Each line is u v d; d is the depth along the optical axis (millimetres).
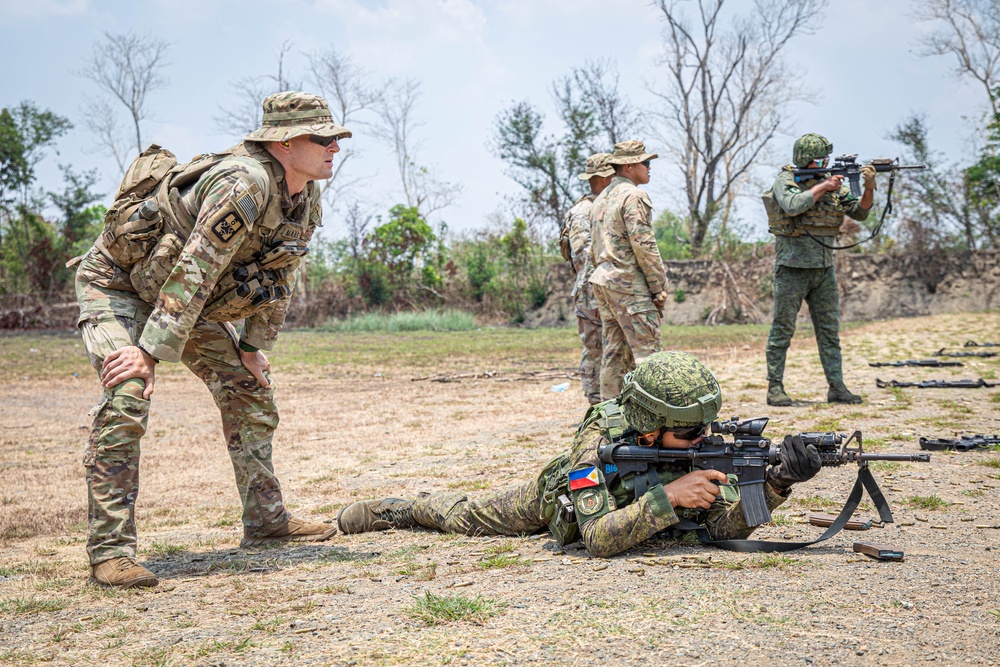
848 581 2973
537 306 37125
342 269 39281
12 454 8102
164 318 3525
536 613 2773
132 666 2520
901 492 4680
